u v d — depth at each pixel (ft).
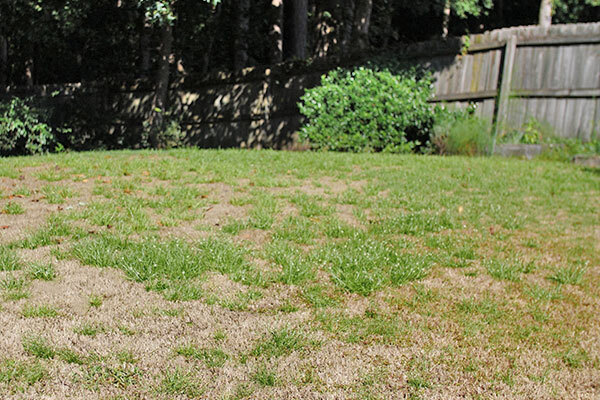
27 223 17.40
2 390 8.91
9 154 51.60
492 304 13.32
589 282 15.52
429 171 31.45
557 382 10.18
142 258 14.17
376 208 21.93
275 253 15.48
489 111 43.29
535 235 20.03
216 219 19.17
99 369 9.66
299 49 70.79
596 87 39.45
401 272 14.61
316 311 12.39
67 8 49.85
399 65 46.73
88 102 61.41
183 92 63.52
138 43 82.79
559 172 32.68
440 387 9.73
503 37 42.27
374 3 81.35
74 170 26.94
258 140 56.34
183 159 32.99
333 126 45.03
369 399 9.22
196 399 9.03
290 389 9.41
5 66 82.79
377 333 11.55
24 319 11.21
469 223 20.72
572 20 83.25
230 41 82.89
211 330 11.25
